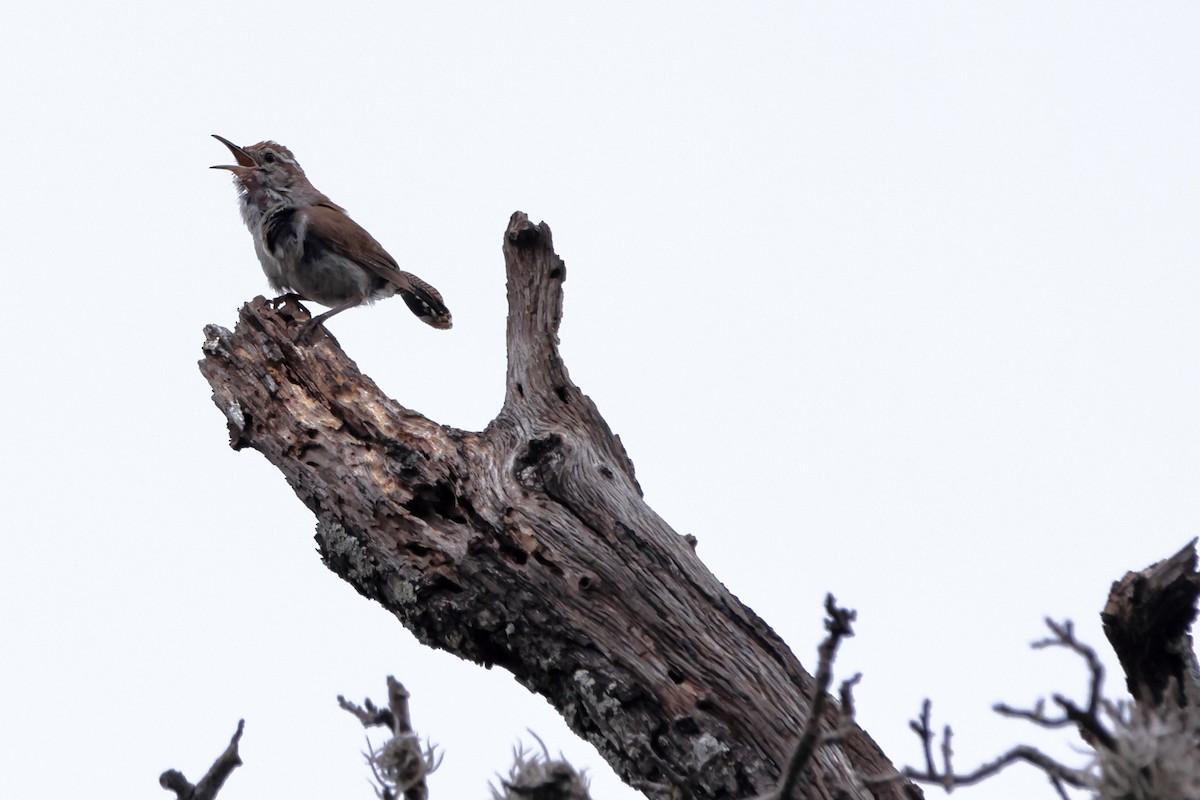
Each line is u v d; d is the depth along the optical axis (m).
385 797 7.16
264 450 12.14
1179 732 6.60
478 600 11.11
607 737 10.73
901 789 10.45
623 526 11.38
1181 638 9.80
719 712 10.55
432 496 11.46
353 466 11.73
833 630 6.32
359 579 11.60
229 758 7.95
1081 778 6.46
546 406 12.28
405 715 7.41
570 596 11.04
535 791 6.95
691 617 10.96
